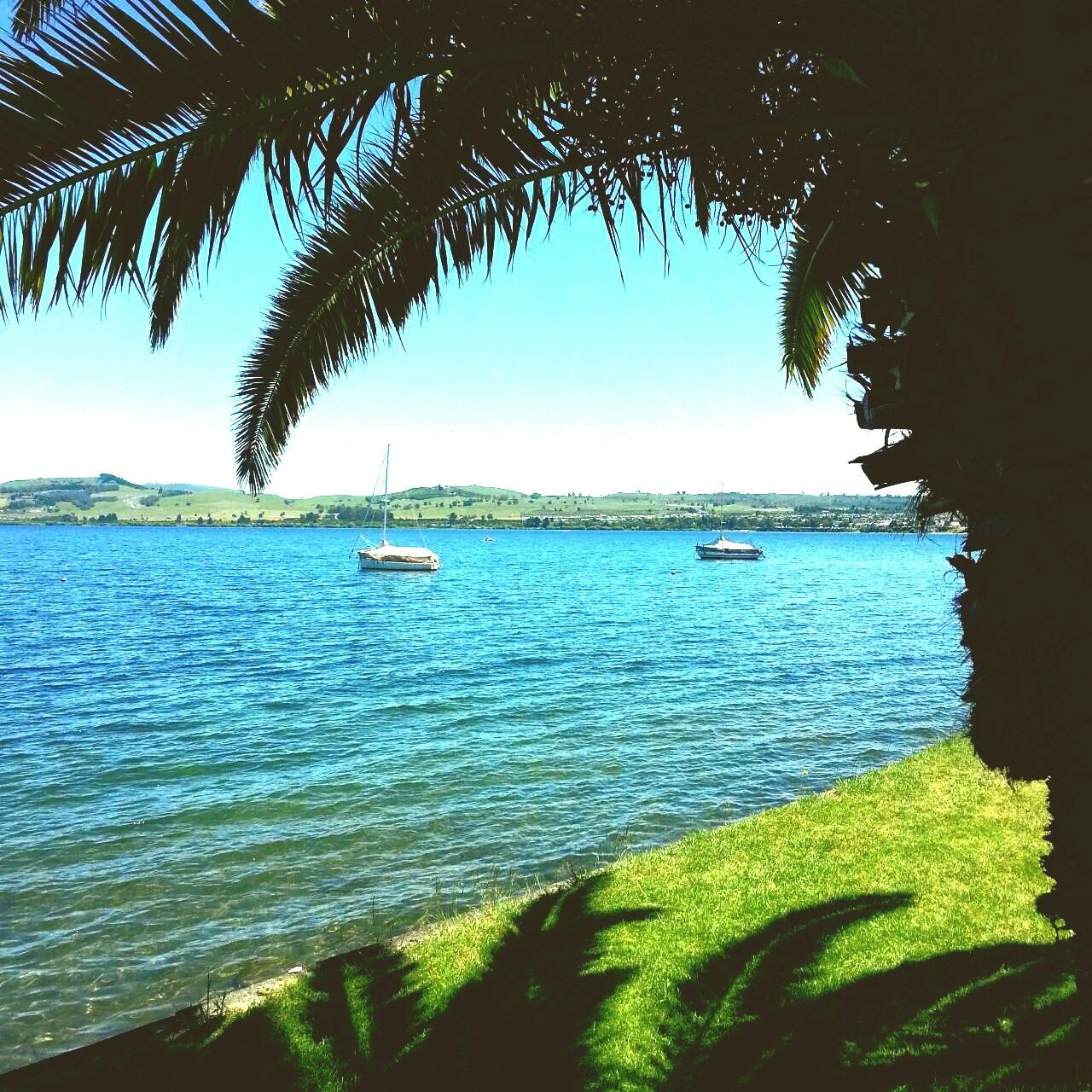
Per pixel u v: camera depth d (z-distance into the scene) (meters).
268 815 12.05
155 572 83.88
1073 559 1.88
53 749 16.30
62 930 8.23
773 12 2.07
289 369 4.42
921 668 25.75
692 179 3.11
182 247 2.35
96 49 2.06
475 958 5.30
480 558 121.50
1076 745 1.92
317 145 2.34
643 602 53.56
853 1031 4.12
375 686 23.36
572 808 12.14
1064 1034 3.89
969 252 1.98
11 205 2.12
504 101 2.82
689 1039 4.18
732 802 12.38
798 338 6.18
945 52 1.87
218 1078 4.10
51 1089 4.05
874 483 2.47
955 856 6.68
